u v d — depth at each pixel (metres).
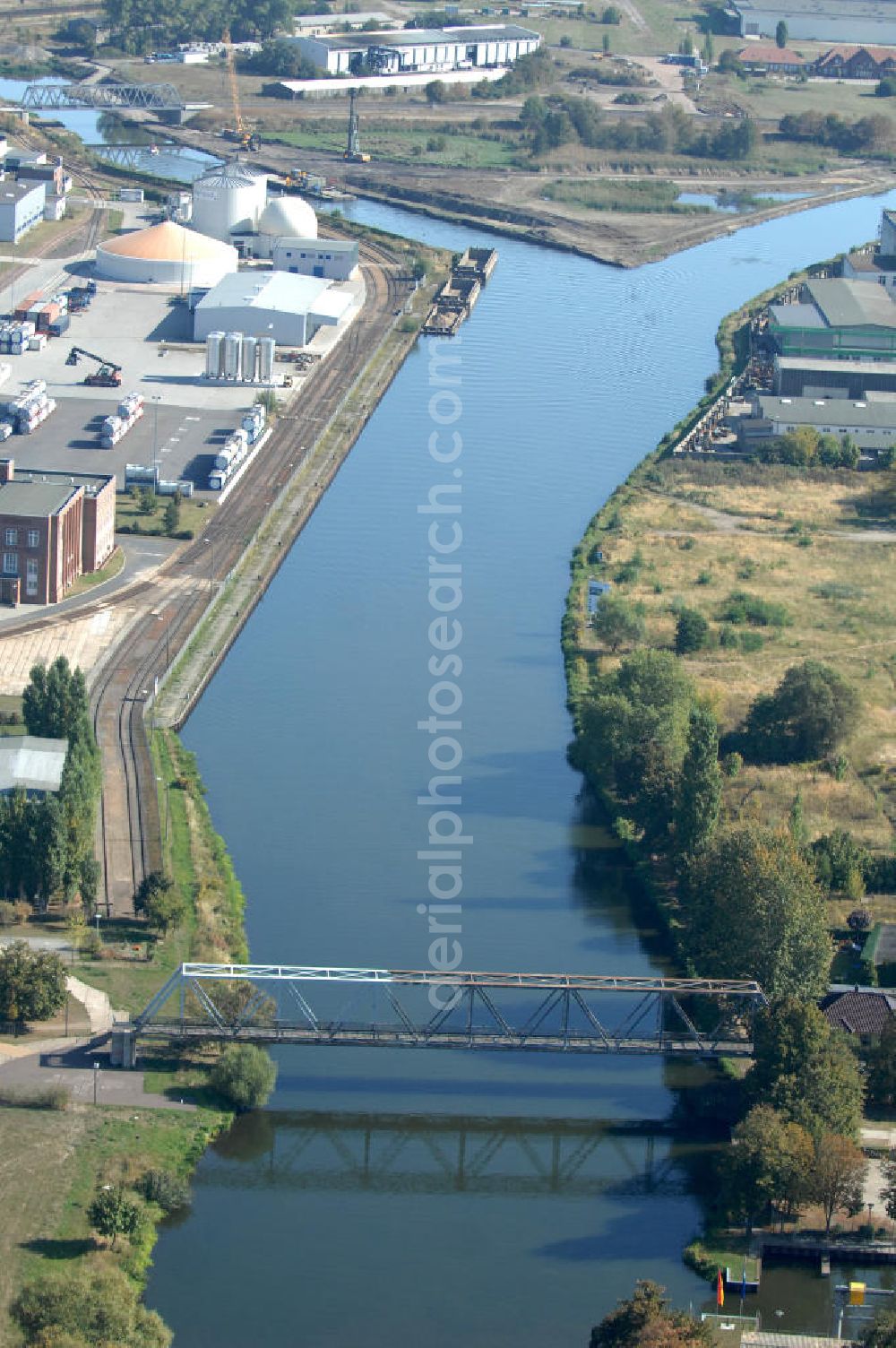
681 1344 178.25
